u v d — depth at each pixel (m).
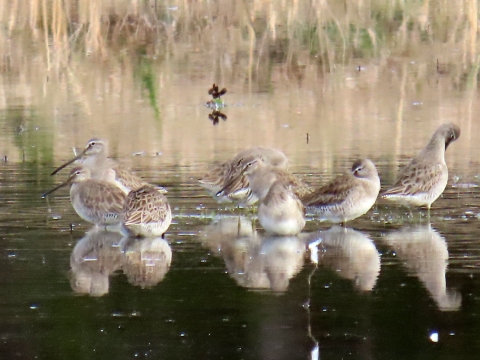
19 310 11.72
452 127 16.38
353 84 26.53
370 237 14.72
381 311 11.62
